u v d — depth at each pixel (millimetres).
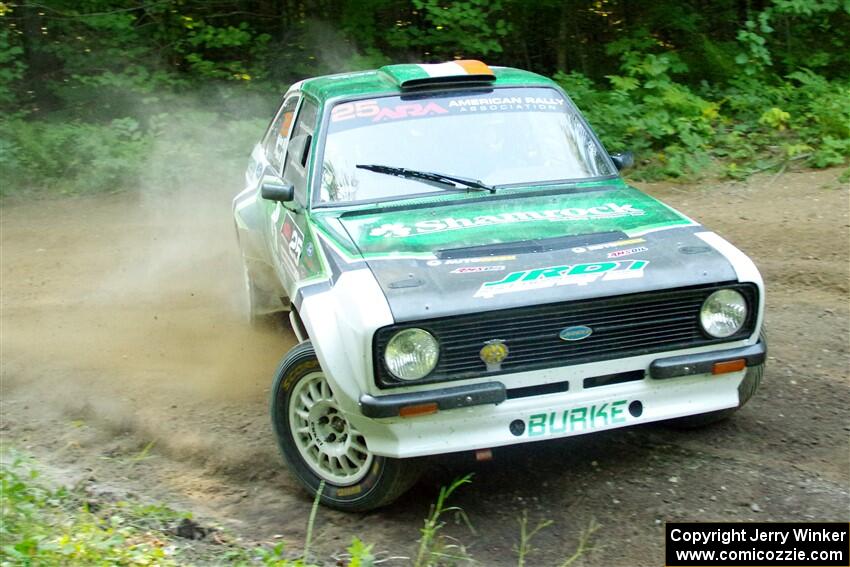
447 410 4105
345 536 4340
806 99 11625
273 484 4934
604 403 4301
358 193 5215
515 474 4797
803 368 5820
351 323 4113
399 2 13305
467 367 4125
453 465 4926
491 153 5445
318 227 4938
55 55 13688
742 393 4844
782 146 10812
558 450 5000
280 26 14359
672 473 4664
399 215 4973
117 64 13531
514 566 3998
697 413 4461
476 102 5672
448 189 5254
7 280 8820
